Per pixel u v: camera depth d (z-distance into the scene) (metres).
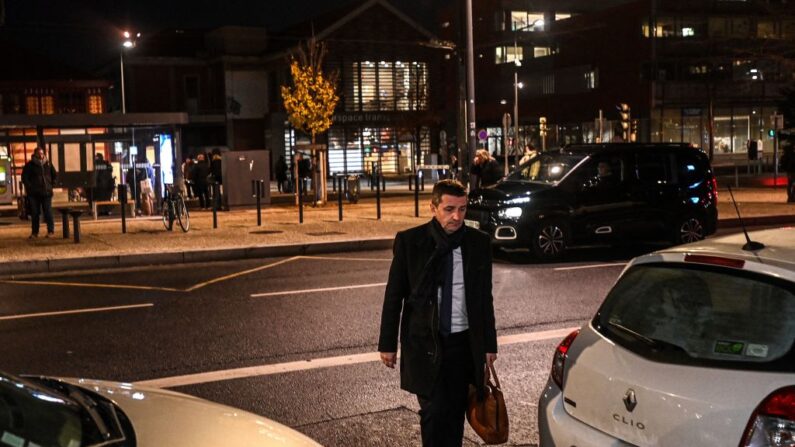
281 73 51.62
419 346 4.28
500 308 9.75
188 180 31.42
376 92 51.84
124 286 11.82
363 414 6.11
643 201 14.02
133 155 22.42
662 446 3.30
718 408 3.15
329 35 50.31
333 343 8.18
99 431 2.62
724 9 57.31
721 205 22.45
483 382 4.28
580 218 13.73
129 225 20.06
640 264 4.00
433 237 4.35
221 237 16.77
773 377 3.11
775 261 3.45
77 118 21.69
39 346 8.20
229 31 53.44
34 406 2.72
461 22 27.12
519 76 68.12
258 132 54.00
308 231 17.66
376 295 10.73
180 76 54.53
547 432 3.93
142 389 3.31
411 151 53.50
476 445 5.52
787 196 24.47
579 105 62.25
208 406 3.10
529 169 14.76
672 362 3.41
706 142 58.03
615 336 3.79
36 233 17.59
